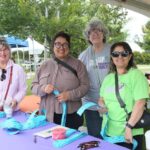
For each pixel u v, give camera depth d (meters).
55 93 2.87
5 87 3.14
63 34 3.01
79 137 2.19
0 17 9.05
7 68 3.17
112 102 2.43
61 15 11.27
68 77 2.94
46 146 2.03
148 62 19.91
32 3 10.47
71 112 2.95
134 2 6.51
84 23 10.92
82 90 2.96
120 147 1.98
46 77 2.98
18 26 9.41
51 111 2.93
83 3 13.14
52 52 3.09
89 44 3.53
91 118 3.16
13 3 9.14
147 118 2.31
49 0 11.05
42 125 2.54
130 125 2.30
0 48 3.13
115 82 2.45
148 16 7.04
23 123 2.61
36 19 9.89
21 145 2.07
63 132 2.17
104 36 3.41
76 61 3.04
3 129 2.45
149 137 2.16
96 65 3.36
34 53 14.47
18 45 13.84
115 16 13.12
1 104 3.09
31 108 3.69
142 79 2.40
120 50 2.45
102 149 1.94
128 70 2.48
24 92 3.22
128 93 2.38
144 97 2.35
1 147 2.04
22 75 3.23
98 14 13.09
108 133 2.45
